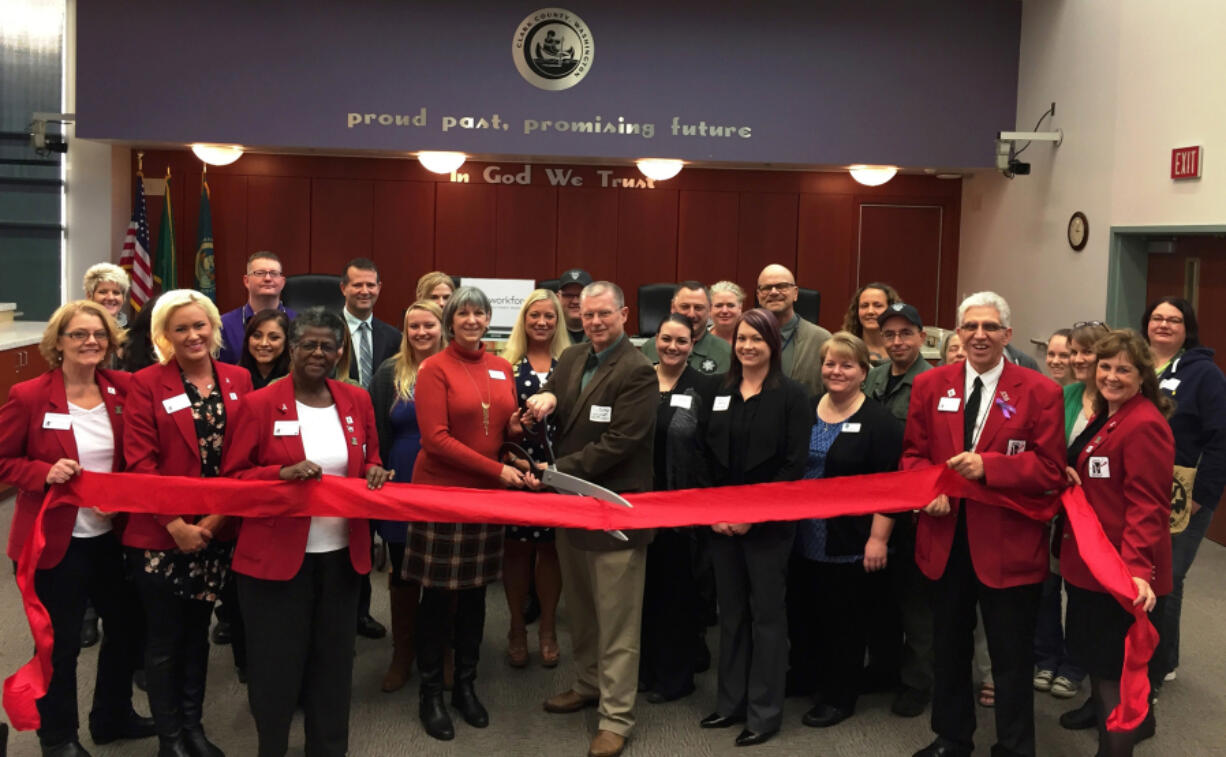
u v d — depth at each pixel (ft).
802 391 12.97
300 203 29.86
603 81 26.55
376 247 30.17
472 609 13.33
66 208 29.50
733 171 30.86
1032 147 27.35
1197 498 14.39
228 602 13.94
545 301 15.34
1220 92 20.43
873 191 31.17
